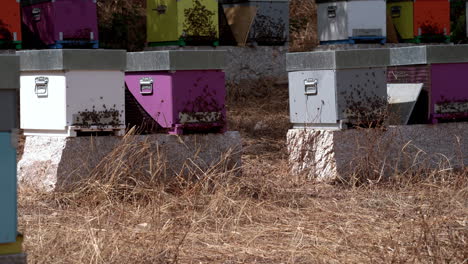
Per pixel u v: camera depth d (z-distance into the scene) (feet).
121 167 25.36
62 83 24.91
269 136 38.65
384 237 19.89
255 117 43.32
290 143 29.84
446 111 29.78
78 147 25.20
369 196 25.91
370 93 28.63
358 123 28.50
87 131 25.55
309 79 28.96
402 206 24.08
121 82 25.68
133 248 18.69
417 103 30.35
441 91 29.71
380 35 51.57
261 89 50.08
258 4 51.34
